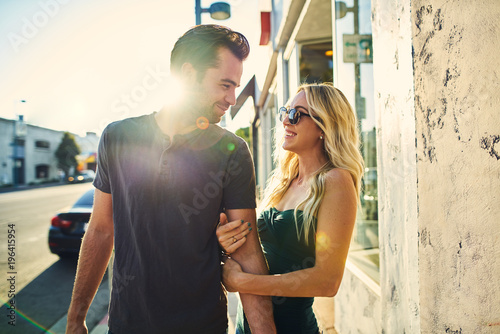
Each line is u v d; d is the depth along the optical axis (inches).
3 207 487.5
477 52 33.2
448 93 37.2
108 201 47.3
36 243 236.4
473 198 34.1
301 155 56.7
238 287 43.4
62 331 108.0
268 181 67.7
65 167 1227.2
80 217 181.2
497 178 31.4
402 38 46.1
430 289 40.9
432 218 40.4
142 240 42.1
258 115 448.1
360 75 108.9
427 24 40.3
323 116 51.8
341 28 108.6
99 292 143.8
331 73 169.0
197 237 42.2
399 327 50.3
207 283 42.5
